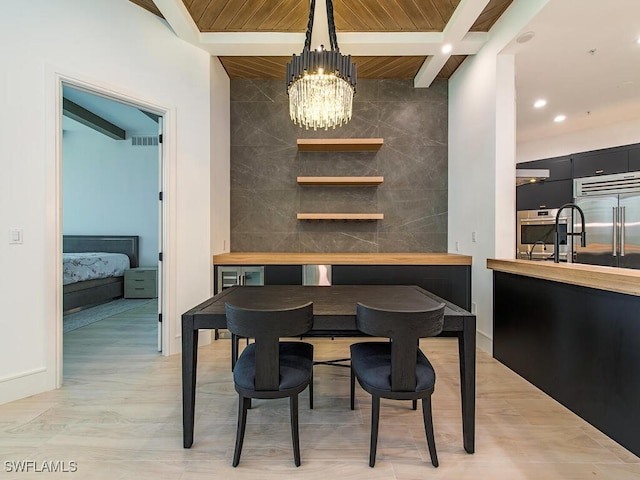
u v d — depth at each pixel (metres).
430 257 3.43
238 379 1.62
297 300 2.09
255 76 3.90
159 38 2.92
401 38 3.04
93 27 2.55
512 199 2.91
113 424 1.94
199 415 2.05
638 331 1.67
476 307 3.30
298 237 4.03
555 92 3.57
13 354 2.21
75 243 6.22
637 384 1.67
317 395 2.34
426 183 4.03
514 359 2.69
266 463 1.62
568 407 2.12
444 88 4.01
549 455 1.68
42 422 1.95
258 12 2.80
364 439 1.83
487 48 3.03
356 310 1.75
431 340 3.46
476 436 1.84
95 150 6.35
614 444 1.77
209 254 3.29
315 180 3.72
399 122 4.02
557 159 4.66
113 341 3.46
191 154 3.16
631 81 3.29
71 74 2.43
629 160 4.06
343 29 2.97
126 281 5.82
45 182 2.33
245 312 1.55
